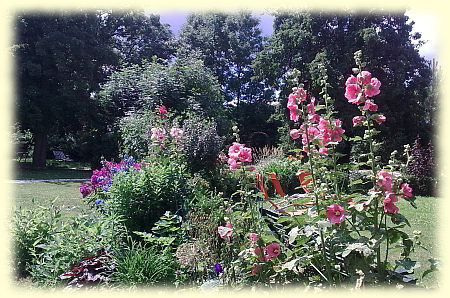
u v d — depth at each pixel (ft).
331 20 68.69
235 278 10.10
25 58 67.15
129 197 15.16
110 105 52.75
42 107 69.10
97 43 75.56
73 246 12.14
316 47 69.26
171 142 22.11
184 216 14.80
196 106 37.19
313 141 8.25
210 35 105.70
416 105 62.49
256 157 42.86
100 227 12.75
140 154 26.89
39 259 13.84
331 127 8.38
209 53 104.88
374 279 6.73
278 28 83.05
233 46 108.68
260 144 98.89
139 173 16.58
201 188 17.93
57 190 38.99
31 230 14.57
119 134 42.78
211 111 42.37
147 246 14.06
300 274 8.62
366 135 7.93
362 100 8.04
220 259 11.64
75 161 96.94
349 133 57.82
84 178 56.24
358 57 8.32
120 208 14.96
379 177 7.29
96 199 18.97
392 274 7.04
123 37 94.32
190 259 11.45
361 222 7.48
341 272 7.38
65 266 11.71
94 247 12.14
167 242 12.77
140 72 51.96
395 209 7.18
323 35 69.05
